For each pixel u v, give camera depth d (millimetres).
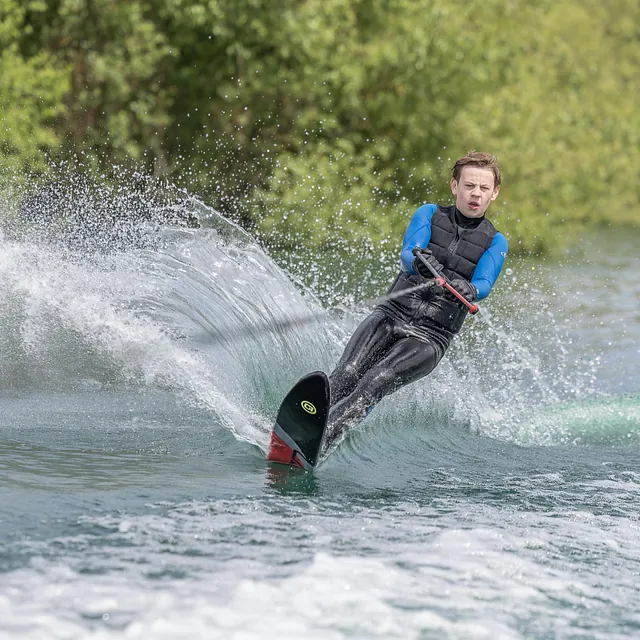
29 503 15594
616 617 12398
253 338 23406
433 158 72188
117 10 64625
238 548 13945
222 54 69500
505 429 24266
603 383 31672
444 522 15867
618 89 94562
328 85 68500
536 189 75188
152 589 12227
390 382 19859
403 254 20953
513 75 74688
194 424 21922
